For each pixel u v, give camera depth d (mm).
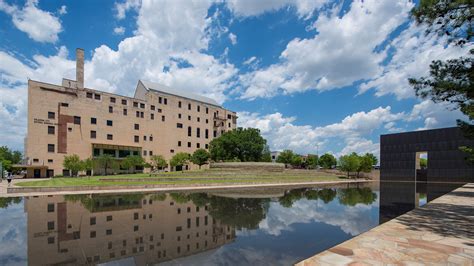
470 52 9203
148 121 59219
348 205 15508
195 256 6203
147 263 5703
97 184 24250
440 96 10219
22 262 5699
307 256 6227
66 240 7492
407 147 53875
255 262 5809
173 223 10000
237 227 9453
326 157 83062
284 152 88500
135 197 18734
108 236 7977
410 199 19016
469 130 11945
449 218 9031
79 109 48531
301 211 13148
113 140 52812
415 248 5555
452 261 4773
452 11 9031
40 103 44250
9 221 10117
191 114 69062
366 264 4617
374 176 60438
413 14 9711
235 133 61094
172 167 62531
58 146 45500
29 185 23250
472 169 44656
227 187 28641
